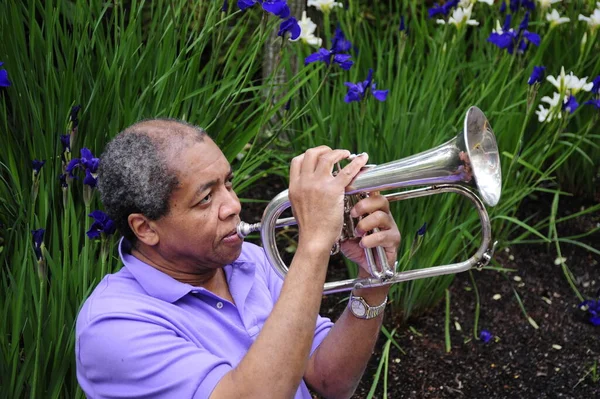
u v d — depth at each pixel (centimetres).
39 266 208
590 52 412
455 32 403
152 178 170
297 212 168
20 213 253
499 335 334
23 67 294
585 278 371
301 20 383
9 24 290
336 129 353
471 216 337
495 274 370
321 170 168
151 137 172
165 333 171
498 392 305
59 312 220
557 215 409
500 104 375
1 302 238
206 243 175
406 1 400
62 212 264
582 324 343
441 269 185
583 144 408
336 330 200
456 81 409
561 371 317
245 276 193
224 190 177
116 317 171
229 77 315
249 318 188
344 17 436
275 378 158
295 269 164
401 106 342
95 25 302
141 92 309
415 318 338
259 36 311
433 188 182
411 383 306
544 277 371
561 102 339
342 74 375
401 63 381
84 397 222
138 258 185
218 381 162
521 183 368
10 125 293
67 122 275
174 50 307
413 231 317
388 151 327
